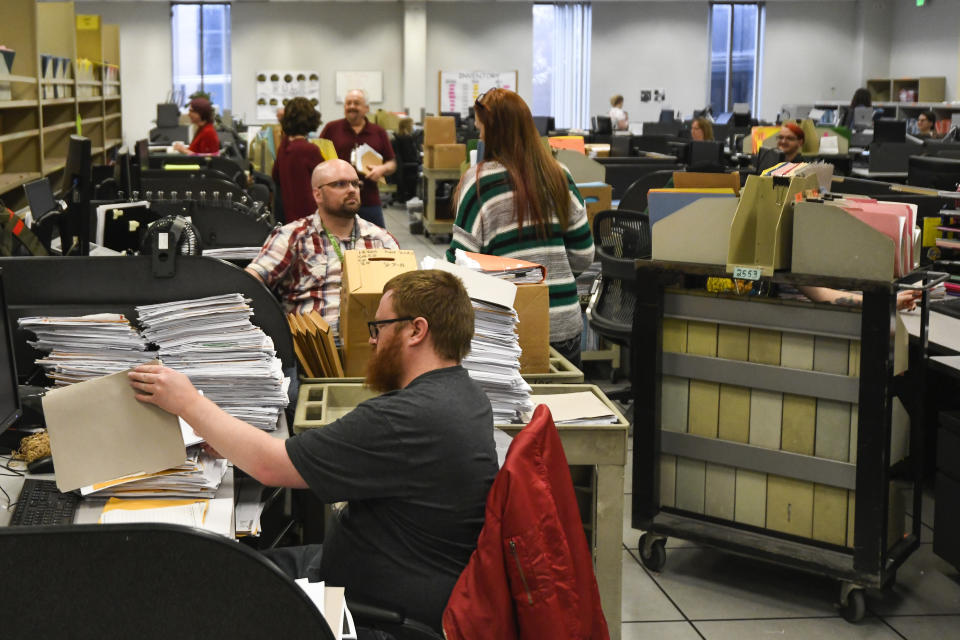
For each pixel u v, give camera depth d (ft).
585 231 10.13
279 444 5.52
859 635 8.72
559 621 4.99
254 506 6.32
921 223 13.21
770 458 9.23
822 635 8.73
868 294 8.41
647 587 9.66
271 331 8.16
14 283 7.72
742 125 52.26
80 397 5.69
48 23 28.76
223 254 13.30
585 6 65.41
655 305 9.52
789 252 8.93
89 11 61.77
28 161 23.07
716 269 9.10
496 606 4.99
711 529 9.57
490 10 64.59
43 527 3.42
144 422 5.74
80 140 10.41
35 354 7.74
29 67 22.70
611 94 66.33
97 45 38.06
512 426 7.29
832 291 9.04
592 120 55.06
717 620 8.99
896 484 9.12
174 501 5.87
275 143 29.48
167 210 14.97
